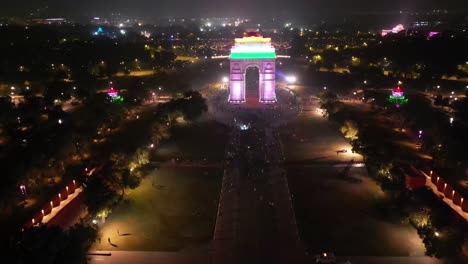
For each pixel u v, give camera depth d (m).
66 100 196.00
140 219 95.88
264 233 89.94
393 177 104.81
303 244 85.62
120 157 113.31
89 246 81.50
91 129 140.88
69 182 104.94
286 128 167.00
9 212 94.44
